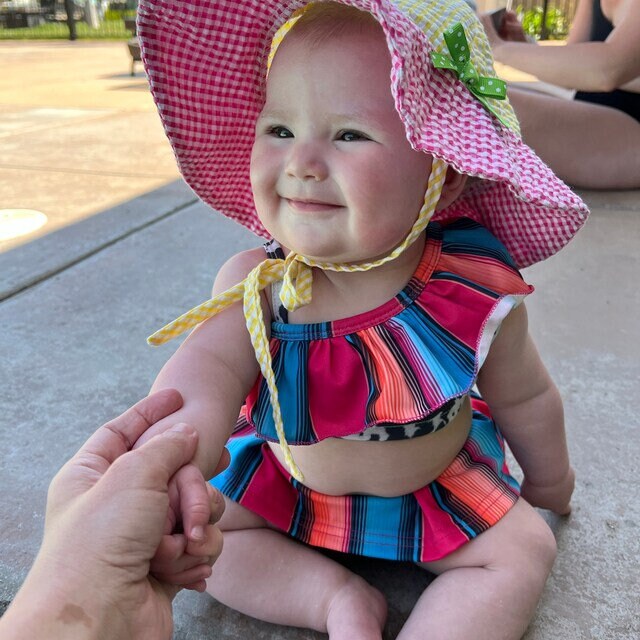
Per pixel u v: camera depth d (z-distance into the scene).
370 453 0.39
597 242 1.00
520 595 0.38
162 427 0.33
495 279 0.38
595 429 0.57
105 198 1.19
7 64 3.57
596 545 0.46
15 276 0.87
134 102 2.21
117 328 0.74
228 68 0.39
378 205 0.33
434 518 0.40
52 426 0.58
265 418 0.38
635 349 0.69
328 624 0.38
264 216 0.36
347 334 0.37
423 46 0.33
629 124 1.23
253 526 0.42
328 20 0.34
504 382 0.42
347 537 0.41
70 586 0.25
